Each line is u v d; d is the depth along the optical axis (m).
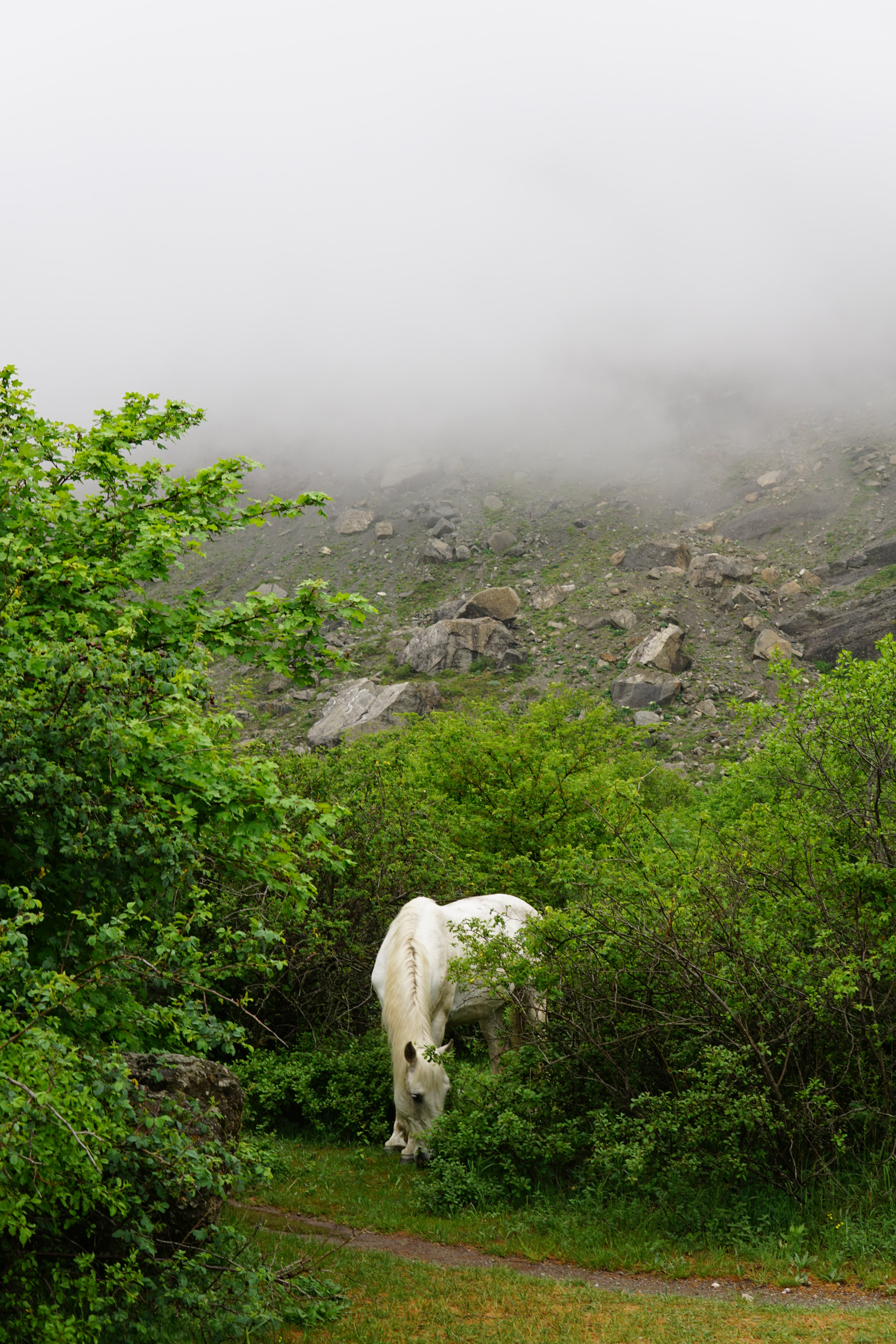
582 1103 8.12
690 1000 7.68
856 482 135.88
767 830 8.70
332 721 75.38
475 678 93.25
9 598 5.68
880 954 7.38
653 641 87.31
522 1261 6.64
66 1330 3.78
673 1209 7.05
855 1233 6.40
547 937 8.31
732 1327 5.23
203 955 5.36
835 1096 7.43
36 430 7.12
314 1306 5.32
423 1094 8.31
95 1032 5.08
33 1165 3.64
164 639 7.07
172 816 5.39
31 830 4.71
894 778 8.32
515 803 16.28
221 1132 5.55
